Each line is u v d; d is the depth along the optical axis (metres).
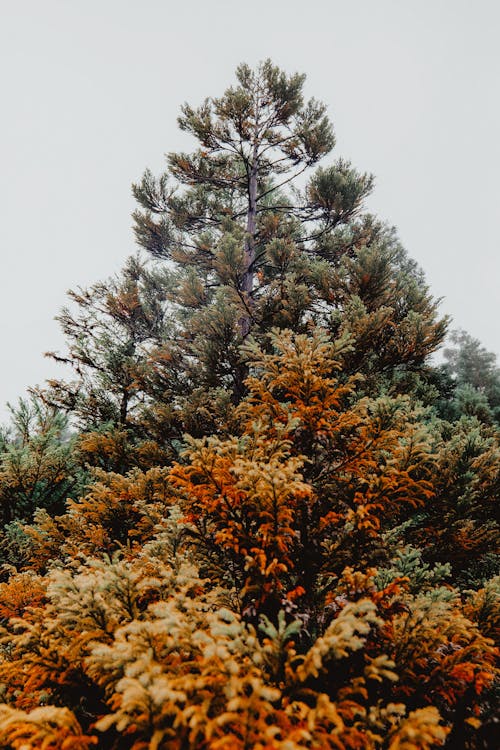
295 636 2.63
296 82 10.30
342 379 6.48
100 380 9.66
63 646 2.29
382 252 8.06
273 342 3.57
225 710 1.72
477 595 3.15
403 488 3.00
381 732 2.09
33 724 1.73
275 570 2.44
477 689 2.20
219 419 7.02
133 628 1.88
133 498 6.16
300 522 3.04
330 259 10.20
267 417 3.45
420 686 2.24
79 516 6.17
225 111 9.91
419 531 4.73
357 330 6.34
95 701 2.24
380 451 3.33
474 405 9.90
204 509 2.79
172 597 2.48
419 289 7.53
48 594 2.32
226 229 9.63
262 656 1.82
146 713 1.53
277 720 1.71
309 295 7.96
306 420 3.30
